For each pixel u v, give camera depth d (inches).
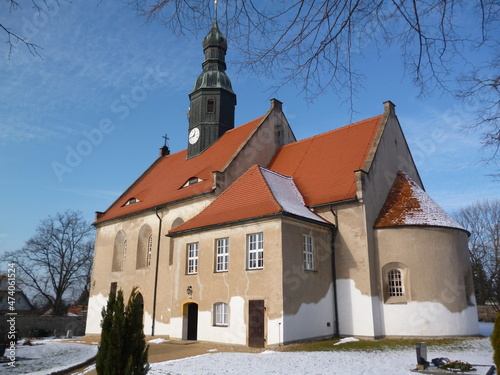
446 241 890.7
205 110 1381.6
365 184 894.4
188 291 908.6
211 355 683.4
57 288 2106.3
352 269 869.2
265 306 763.4
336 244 903.1
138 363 356.2
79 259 2159.2
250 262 818.8
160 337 1016.2
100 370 347.9
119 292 370.9
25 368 674.8
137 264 1220.5
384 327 845.8
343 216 905.5
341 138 1100.5
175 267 960.3
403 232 876.6
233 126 1409.9
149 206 1214.3
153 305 1106.1
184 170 1312.7
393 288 872.3
